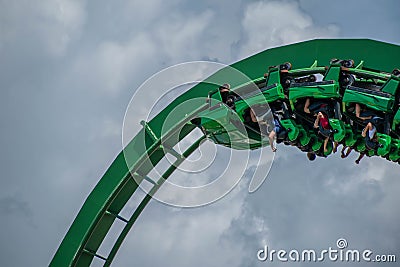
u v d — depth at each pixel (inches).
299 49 852.0
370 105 782.5
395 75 772.6
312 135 852.0
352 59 821.2
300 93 816.9
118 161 949.8
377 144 804.0
